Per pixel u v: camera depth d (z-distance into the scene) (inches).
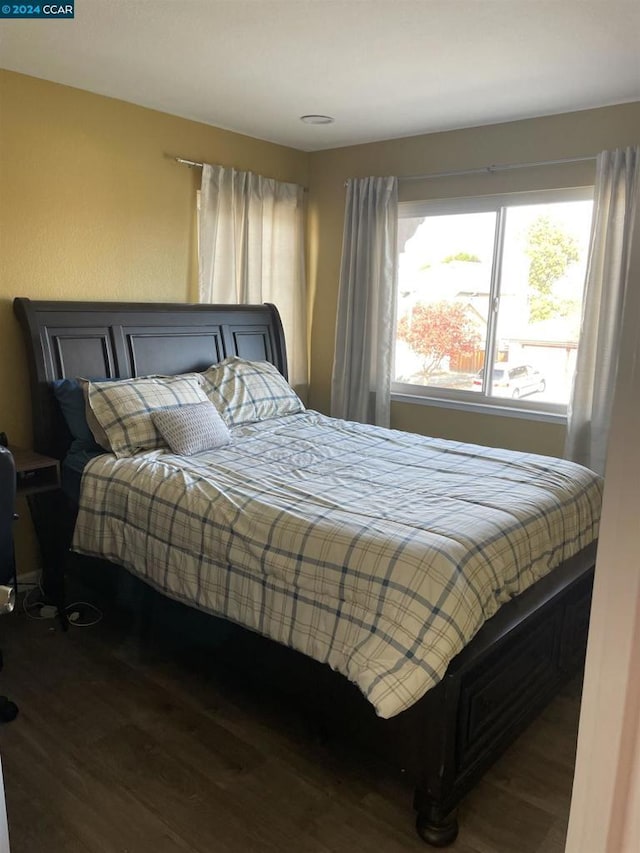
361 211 165.6
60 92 124.6
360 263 168.1
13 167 120.0
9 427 125.0
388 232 164.2
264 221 168.2
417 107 136.8
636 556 20.6
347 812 77.0
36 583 130.6
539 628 87.8
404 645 71.3
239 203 159.8
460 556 77.2
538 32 98.0
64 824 73.5
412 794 80.4
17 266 122.8
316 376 186.7
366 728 77.8
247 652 90.7
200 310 148.3
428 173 159.2
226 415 135.9
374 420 175.3
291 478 105.7
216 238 155.3
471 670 74.5
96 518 106.6
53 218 126.9
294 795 79.3
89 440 118.4
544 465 113.4
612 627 21.7
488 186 151.3
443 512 89.5
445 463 117.0
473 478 107.3
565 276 147.0
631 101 129.7
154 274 146.0
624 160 129.3
